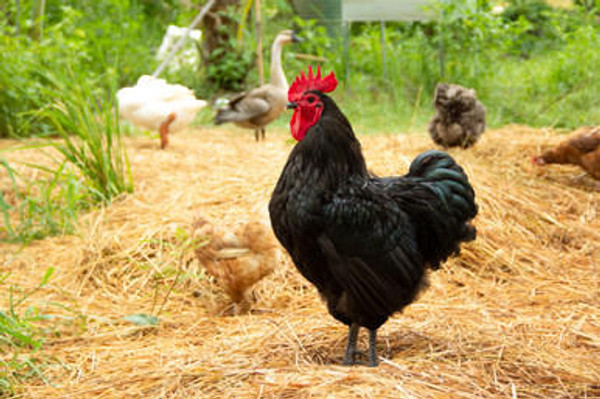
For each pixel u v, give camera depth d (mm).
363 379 2764
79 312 3238
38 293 3383
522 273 3479
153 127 4625
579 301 3268
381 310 2855
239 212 3691
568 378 2812
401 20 5941
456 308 3213
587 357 2912
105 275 3467
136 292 3396
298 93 2873
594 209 3904
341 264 2824
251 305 3316
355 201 2807
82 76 4500
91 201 3941
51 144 3490
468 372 2818
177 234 3398
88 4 6035
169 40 5953
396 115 5383
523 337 3010
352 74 5832
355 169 2861
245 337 3070
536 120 5188
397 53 5902
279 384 2762
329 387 2738
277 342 3016
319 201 2809
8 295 3354
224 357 2943
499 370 2840
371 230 2811
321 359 2957
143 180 4105
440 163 2924
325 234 2818
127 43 5617
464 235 2928
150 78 4715
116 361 2980
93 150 3918
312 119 2867
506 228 3707
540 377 2818
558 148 4074
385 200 2840
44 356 3016
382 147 4434
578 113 5105
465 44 5617
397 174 3873
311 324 3129
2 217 3914
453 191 2900
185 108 4633
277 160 4359
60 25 4914
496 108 5387
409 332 3049
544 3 7176
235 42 5828
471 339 2990
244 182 3971
